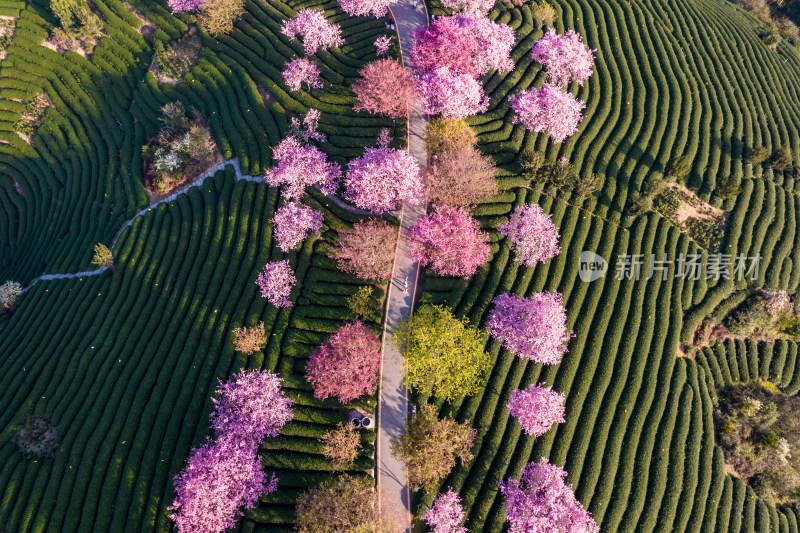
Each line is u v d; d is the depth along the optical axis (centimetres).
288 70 6169
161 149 6306
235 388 4459
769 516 4425
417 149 5822
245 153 6078
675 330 5047
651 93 6525
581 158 5947
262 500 4209
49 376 5297
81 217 6838
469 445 4241
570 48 6269
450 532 4038
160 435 4622
